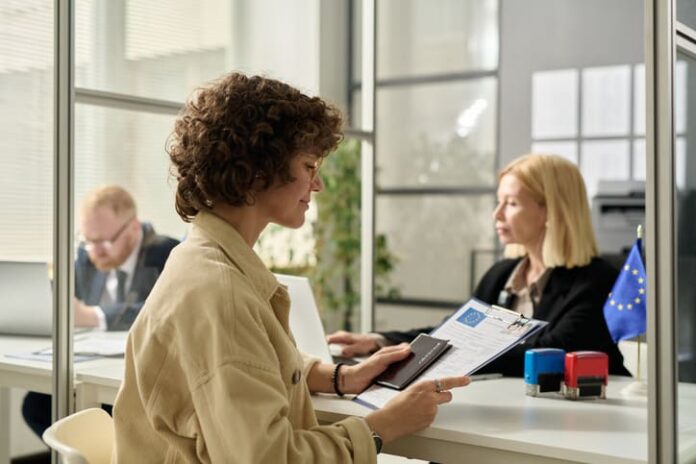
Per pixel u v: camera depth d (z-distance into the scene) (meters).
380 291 5.73
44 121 2.19
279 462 1.30
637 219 4.43
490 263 5.31
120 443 1.47
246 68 4.92
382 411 1.53
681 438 1.38
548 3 5.09
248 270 1.43
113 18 3.87
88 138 3.79
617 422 1.60
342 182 5.49
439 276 5.53
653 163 1.33
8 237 2.31
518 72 5.21
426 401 1.55
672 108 1.33
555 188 2.41
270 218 1.52
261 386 1.32
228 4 4.69
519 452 1.47
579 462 1.40
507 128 5.26
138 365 1.40
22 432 3.51
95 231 3.44
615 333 1.97
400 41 5.73
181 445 1.39
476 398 1.85
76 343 2.59
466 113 5.44
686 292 1.40
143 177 4.02
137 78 4.00
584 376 1.83
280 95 1.46
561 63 5.05
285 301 1.50
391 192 5.76
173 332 1.38
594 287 2.34
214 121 1.43
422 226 5.61
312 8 5.61
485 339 1.78
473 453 1.53
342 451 1.42
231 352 1.31
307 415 1.54
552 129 5.08
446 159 5.52
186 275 1.40
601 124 4.90
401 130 5.73
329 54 5.79
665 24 1.32
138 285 3.48
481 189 5.36
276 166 1.43
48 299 2.33
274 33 5.25
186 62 4.33
